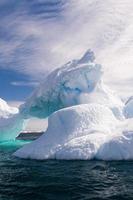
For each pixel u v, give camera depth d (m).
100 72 26.39
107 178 11.45
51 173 12.87
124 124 17.44
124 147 14.80
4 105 37.38
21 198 8.90
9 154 22.31
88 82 26.64
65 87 27.38
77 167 13.71
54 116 18.31
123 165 13.65
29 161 16.36
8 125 33.41
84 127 17.16
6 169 14.43
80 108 18.20
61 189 9.95
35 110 31.67
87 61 28.48
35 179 11.77
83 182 10.93
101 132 16.61
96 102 24.91
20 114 32.25
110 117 18.58
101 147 15.30
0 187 10.45
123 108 23.12
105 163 14.20
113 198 8.74
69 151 15.56
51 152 16.30
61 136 17.14
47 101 29.62
